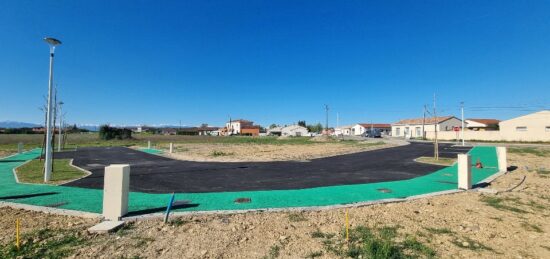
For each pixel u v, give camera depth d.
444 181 11.52
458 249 4.98
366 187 10.32
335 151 26.39
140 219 6.39
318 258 4.62
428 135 58.19
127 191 6.76
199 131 139.38
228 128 135.25
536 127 41.72
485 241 5.35
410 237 5.43
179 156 22.64
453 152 25.22
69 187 10.14
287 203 8.03
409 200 8.38
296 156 21.39
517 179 11.91
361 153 24.41
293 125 118.31
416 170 14.58
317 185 10.66
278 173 13.48
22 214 6.86
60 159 20.52
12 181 11.26
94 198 8.48
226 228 5.91
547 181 11.52
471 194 9.18
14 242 5.11
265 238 5.41
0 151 27.75
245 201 8.23
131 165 16.77
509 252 4.91
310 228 5.95
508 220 6.59
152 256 4.65
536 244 5.26
